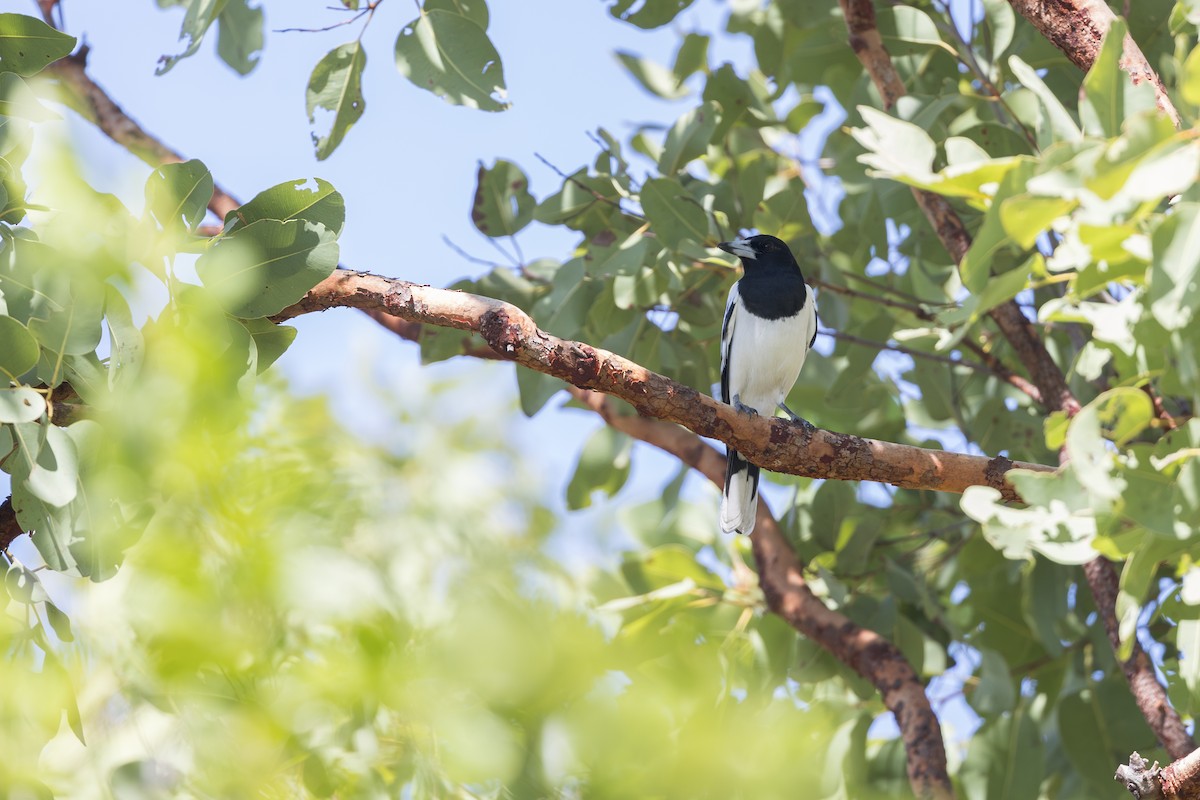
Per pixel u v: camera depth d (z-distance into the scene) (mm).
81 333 6129
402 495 5746
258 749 5102
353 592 5164
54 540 6797
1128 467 6191
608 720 4738
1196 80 5676
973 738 12594
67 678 5555
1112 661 12672
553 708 4863
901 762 12234
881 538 14117
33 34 7828
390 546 5414
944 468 9367
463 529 5551
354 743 5328
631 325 12938
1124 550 6355
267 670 5000
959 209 13406
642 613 12742
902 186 13469
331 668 5133
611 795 4598
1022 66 6906
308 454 5359
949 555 14219
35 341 6219
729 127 13898
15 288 6113
